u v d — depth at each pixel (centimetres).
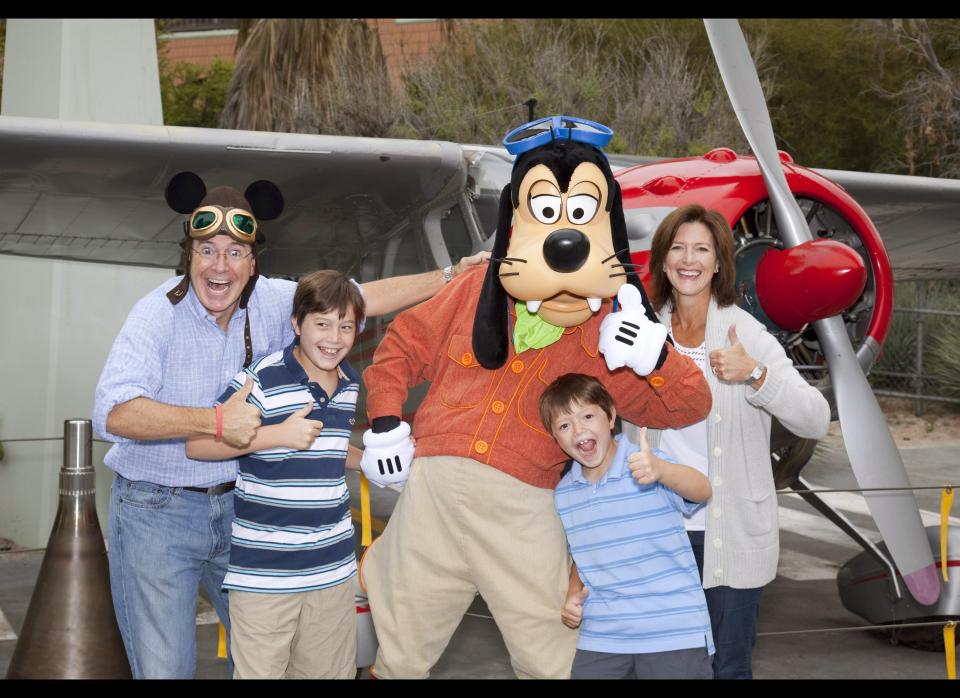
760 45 1420
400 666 237
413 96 1239
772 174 354
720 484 254
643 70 1320
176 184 266
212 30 1927
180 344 244
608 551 238
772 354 261
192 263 242
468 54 1316
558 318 235
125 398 224
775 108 1491
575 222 241
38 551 276
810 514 341
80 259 620
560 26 1356
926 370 1085
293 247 600
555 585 235
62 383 572
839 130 1527
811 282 312
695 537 261
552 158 241
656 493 242
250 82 1173
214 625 285
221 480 244
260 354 254
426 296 283
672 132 1165
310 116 1134
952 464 689
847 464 659
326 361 233
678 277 267
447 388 245
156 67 618
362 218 535
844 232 382
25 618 248
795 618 342
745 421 257
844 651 372
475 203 473
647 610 235
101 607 247
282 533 232
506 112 1215
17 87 618
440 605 238
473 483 234
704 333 272
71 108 585
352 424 246
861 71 1530
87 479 250
